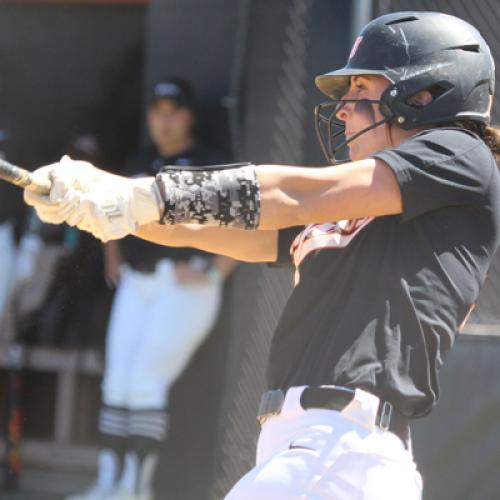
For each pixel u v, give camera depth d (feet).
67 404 76.69
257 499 28.12
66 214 26.17
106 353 72.69
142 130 72.69
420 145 28.58
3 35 80.28
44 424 78.02
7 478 74.64
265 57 62.75
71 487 75.05
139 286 64.34
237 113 63.87
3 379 77.82
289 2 61.67
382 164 28.04
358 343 28.32
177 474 65.16
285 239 33.27
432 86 29.89
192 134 65.46
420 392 28.27
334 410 28.14
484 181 28.89
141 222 26.86
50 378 77.82
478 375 57.72
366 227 29.19
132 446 63.67
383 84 30.45
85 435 77.00
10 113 79.36
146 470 64.03
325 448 27.94
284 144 61.46
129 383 64.03
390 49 30.14
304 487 27.86
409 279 28.55
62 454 76.74
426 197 28.17
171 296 63.57
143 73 78.43
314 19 60.54
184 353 63.93
